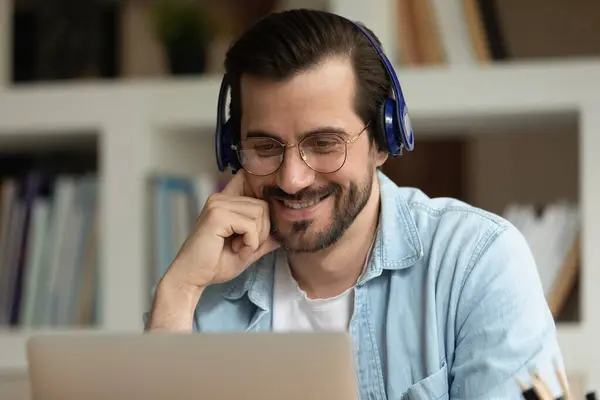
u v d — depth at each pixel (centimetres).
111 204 369
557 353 205
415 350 224
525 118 361
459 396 206
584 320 330
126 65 426
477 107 342
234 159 235
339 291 236
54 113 374
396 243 231
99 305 378
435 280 224
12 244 384
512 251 218
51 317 381
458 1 358
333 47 206
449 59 358
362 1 352
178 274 227
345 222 215
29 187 388
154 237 369
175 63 390
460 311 216
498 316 208
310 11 214
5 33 391
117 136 369
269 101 204
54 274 382
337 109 205
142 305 365
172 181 372
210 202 231
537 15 390
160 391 151
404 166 423
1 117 378
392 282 231
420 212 239
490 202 416
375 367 227
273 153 211
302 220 213
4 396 364
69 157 429
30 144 425
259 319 240
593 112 333
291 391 148
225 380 149
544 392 196
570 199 406
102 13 422
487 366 201
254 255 233
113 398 153
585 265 332
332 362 146
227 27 421
